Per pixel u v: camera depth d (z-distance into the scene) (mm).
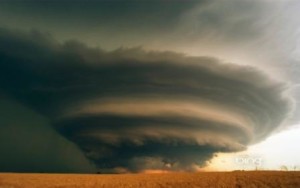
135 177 61094
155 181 54125
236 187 48875
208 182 51656
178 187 49312
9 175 68375
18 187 51250
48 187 50844
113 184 52281
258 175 55375
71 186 51312
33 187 50938
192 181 52906
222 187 48875
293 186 47562
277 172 58250
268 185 48812
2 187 51250
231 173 59688
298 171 59938
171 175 61969
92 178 61188
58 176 65688
